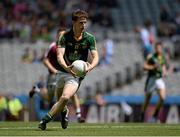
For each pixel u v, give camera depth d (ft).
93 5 277.23
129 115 193.26
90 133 86.12
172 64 231.71
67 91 89.45
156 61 155.33
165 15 262.26
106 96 195.83
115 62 236.84
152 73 155.84
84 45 92.73
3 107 180.86
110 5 282.36
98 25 265.34
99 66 232.73
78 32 91.97
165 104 193.88
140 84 225.76
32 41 248.52
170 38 249.34
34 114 173.17
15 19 265.75
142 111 159.02
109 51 235.81
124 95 216.95
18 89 229.45
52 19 264.72
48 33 254.06
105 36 250.37
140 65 229.04
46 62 130.41
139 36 250.57
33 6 274.16
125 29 269.64
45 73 233.96
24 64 237.66
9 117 179.73
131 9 281.74
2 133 84.12
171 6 284.61
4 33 256.11
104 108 193.16
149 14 280.31
